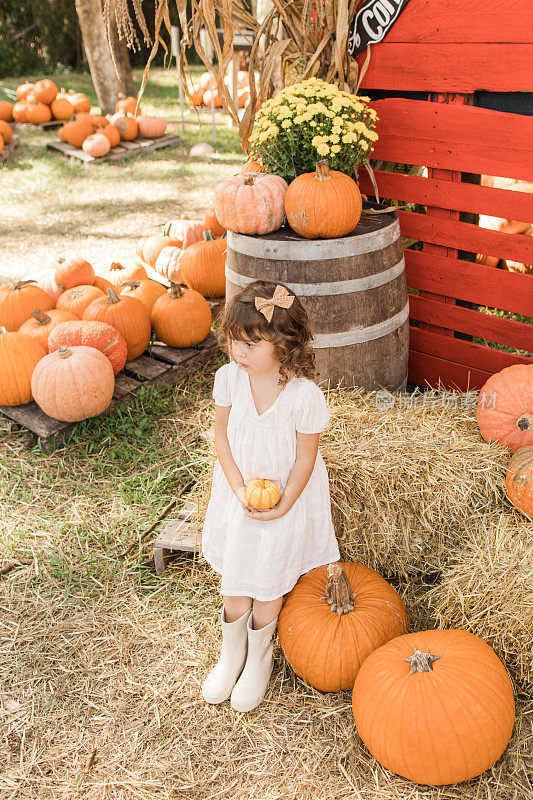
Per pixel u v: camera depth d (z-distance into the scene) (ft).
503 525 8.87
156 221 23.65
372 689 6.98
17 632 9.07
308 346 7.25
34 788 7.24
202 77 38.55
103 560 10.14
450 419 10.61
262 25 12.79
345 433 9.87
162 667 8.52
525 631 7.74
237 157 31.35
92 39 34.32
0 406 12.78
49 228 23.21
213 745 7.62
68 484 11.57
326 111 10.53
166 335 14.23
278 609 8.11
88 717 7.97
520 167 10.44
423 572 9.46
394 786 7.04
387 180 12.06
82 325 12.68
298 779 7.20
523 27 9.56
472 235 11.42
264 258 10.57
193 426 12.73
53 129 36.86
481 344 13.33
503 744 6.81
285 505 7.46
